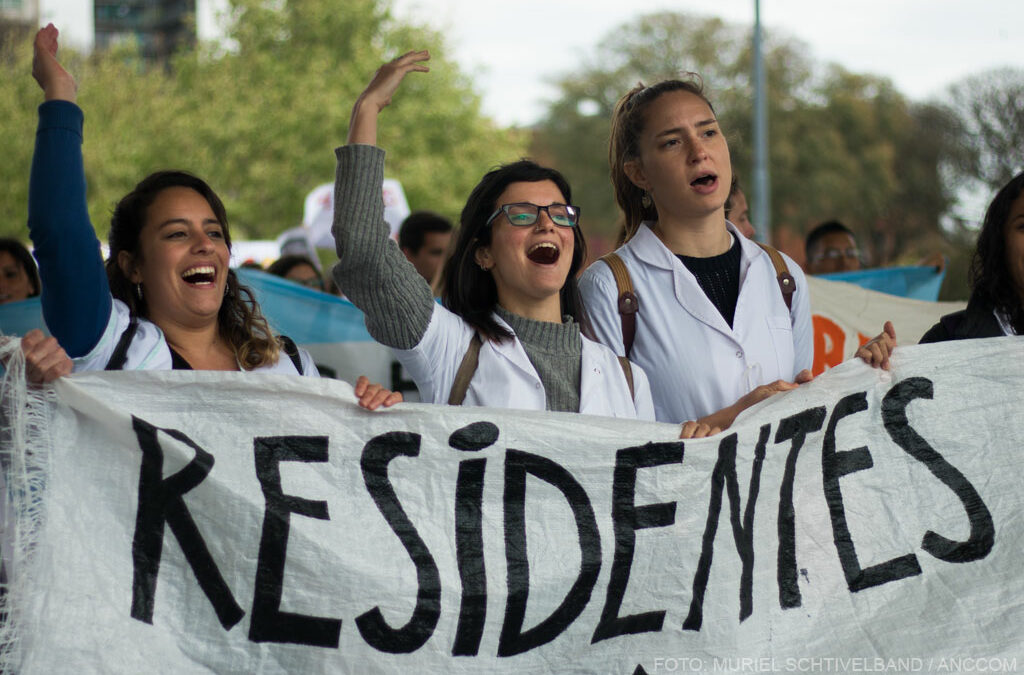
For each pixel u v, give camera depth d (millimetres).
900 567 3156
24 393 2598
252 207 32500
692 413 3422
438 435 2916
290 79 32750
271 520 2770
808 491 3156
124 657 2609
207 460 2758
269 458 2799
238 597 2725
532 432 2971
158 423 2748
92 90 30484
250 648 2715
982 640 3102
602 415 3088
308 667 2746
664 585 2982
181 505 2725
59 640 2572
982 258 3582
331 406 2855
